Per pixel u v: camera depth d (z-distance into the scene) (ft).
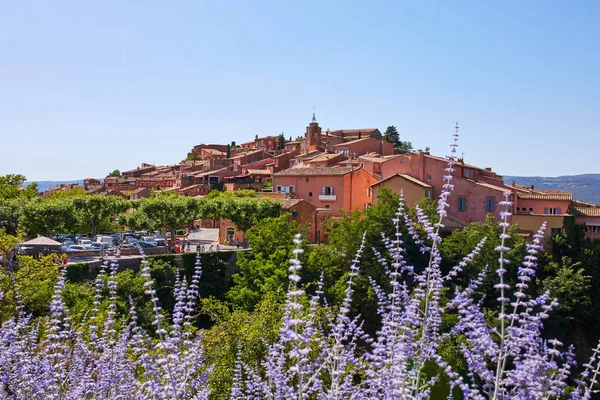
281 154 357.82
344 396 23.62
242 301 104.42
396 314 22.27
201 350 25.18
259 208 167.22
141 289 85.40
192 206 172.65
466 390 18.83
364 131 422.00
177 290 25.45
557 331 106.63
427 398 21.17
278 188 204.44
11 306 41.83
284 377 25.67
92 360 28.32
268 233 126.52
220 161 378.12
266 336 47.57
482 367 19.29
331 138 380.17
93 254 133.18
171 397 20.48
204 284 125.39
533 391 17.62
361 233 112.27
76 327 34.40
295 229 128.36
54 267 77.20
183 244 154.81
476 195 155.94
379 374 21.07
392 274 23.53
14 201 165.99
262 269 109.40
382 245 111.45
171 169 462.19
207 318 94.53
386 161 171.63
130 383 25.36
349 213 138.41
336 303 92.63
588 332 113.29
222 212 168.45
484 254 101.71
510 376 17.47
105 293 81.20
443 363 20.31
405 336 20.06
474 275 100.42
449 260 107.96
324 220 186.39
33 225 150.20
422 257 110.52
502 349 17.51
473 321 20.62
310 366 22.82
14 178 219.41
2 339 27.71
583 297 111.34
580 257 139.03
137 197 345.51
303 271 106.63
